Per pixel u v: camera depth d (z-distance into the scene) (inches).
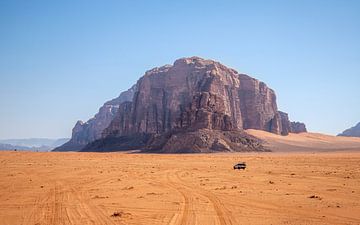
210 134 7691.9
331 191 1460.4
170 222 920.9
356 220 913.5
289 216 975.0
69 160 4419.3
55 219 981.8
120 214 1013.8
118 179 2078.0
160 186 1731.1
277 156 5639.8
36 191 1574.8
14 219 998.4
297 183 1790.1
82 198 1357.0
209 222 914.1
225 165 3523.6
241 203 1199.6
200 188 1630.2
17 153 6072.8
